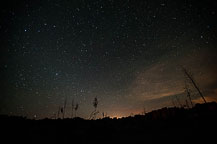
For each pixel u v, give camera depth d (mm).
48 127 14891
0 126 13250
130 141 11102
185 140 9531
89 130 14422
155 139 10773
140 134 12734
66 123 16609
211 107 15055
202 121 12914
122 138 12141
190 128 11961
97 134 13375
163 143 9688
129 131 14062
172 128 12953
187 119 14344
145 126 14891
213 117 12992
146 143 10195
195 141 9078
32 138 11734
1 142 10305
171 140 10000
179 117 15242
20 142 10680
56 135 12883
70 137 12477
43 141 11289
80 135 13078
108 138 12398
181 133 11117
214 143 8328
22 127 14133
